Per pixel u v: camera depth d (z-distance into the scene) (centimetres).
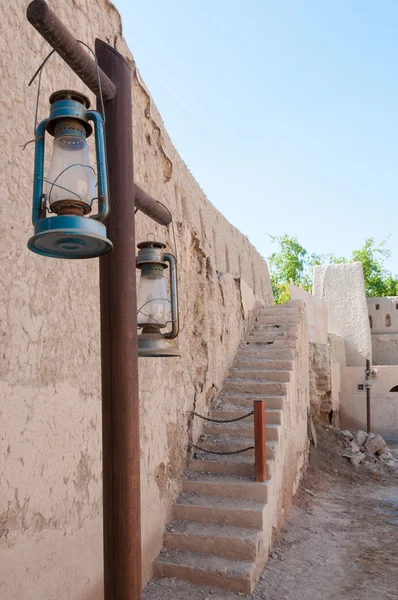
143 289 264
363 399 1817
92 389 429
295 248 3434
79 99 198
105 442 210
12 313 332
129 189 221
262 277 1407
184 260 716
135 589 204
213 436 729
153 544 537
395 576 561
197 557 540
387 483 1051
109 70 225
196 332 776
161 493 575
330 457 1160
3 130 333
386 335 2614
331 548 642
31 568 334
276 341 959
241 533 555
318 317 1642
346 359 2372
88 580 404
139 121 594
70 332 402
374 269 3462
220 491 625
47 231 176
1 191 327
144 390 546
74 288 412
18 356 335
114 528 205
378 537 693
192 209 802
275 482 662
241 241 1209
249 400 791
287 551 618
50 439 365
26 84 363
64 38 189
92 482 418
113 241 215
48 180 189
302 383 1016
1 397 316
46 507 355
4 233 328
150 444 553
